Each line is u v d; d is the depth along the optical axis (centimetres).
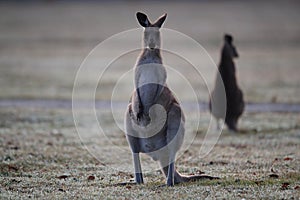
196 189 3459
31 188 3553
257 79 10825
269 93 9019
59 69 12612
